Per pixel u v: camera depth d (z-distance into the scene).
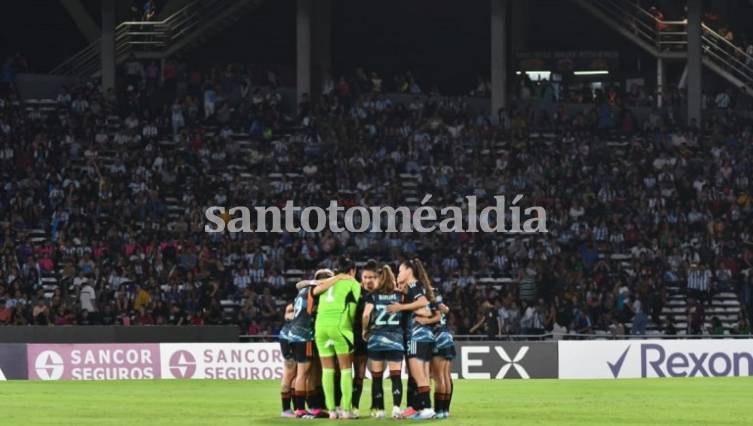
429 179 87.25
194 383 58.41
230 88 95.38
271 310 74.44
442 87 107.50
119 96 93.75
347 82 96.12
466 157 89.25
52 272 77.94
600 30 106.00
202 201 84.06
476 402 45.88
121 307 74.06
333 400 37.34
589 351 62.81
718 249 81.94
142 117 91.31
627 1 97.69
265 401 46.56
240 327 73.31
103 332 67.00
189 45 99.19
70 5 100.56
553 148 89.62
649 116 94.31
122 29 98.69
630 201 85.62
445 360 37.75
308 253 80.50
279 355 62.34
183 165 87.38
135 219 83.00
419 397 37.25
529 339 73.00
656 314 77.06
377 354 37.12
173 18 98.50
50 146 87.12
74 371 61.59
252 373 62.25
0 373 61.28
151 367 62.16
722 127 93.25
